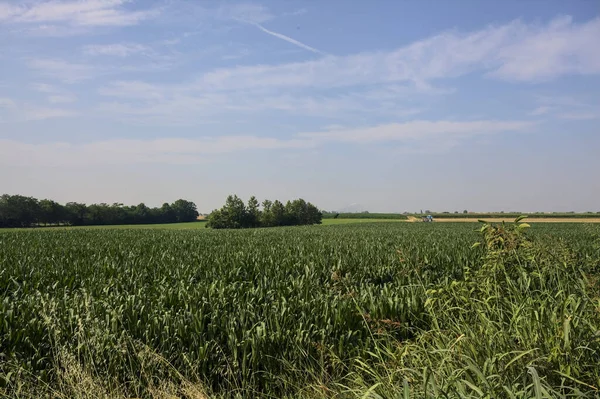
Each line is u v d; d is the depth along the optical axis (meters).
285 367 5.36
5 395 4.71
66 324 6.12
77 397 4.57
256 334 5.66
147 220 110.88
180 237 30.86
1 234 35.44
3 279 11.24
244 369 5.19
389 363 4.30
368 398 3.08
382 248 18.20
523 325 3.63
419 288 7.17
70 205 97.75
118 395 4.73
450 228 47.75
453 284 5.00
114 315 6.18
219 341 5.89
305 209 94.44
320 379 4.86
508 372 3.10
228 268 12.73
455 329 4.25
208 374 5.34
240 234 35.41
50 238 29.95
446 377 3.13
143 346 5.36
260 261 13.90
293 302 7.32
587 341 3.22
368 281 10.49
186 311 6.66
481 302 4.45
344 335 5.95
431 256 13.53
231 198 84.19
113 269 12.54
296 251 17.69
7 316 6.20
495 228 5.73
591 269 5.79
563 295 4.17
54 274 11.76
